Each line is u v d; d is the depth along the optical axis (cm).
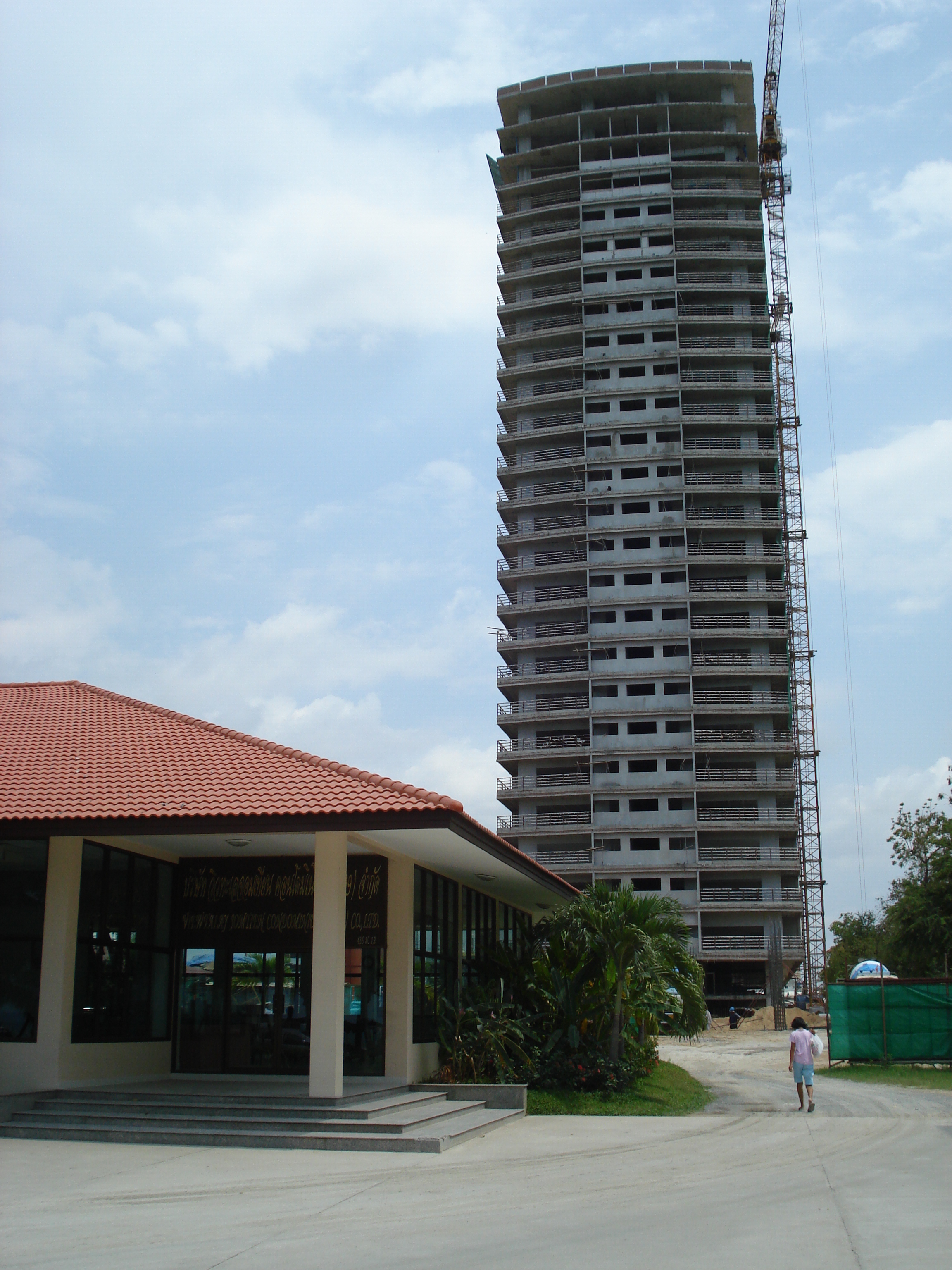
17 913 1948
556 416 10662
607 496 10262
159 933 2206
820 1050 2275
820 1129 1923
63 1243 995
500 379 10906
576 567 10150
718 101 11338
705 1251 964
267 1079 2105
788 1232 1051
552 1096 2211
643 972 2391
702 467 10438
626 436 10475
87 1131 1666
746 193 10831
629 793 9581
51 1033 1878
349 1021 2167
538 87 11406
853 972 5650
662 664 9862
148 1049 2120
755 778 9562
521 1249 975
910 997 3266
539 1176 1391
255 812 1800
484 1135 1805
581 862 9538
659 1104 2242
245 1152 1570
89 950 1981
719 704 9731
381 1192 1266
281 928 2205
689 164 10956
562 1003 2416
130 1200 1207
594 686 9950
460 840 1956
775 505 10394
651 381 10494
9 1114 1745
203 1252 959
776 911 9156
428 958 2333
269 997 2184
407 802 1809
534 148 11675
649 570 10094
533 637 10269
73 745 2211
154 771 2041
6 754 2177
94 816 1819
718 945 9100
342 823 1789
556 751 9731
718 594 9900
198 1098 1780
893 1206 1194
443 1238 1021
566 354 10856
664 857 9444
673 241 10781
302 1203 1193
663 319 10581
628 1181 1355
